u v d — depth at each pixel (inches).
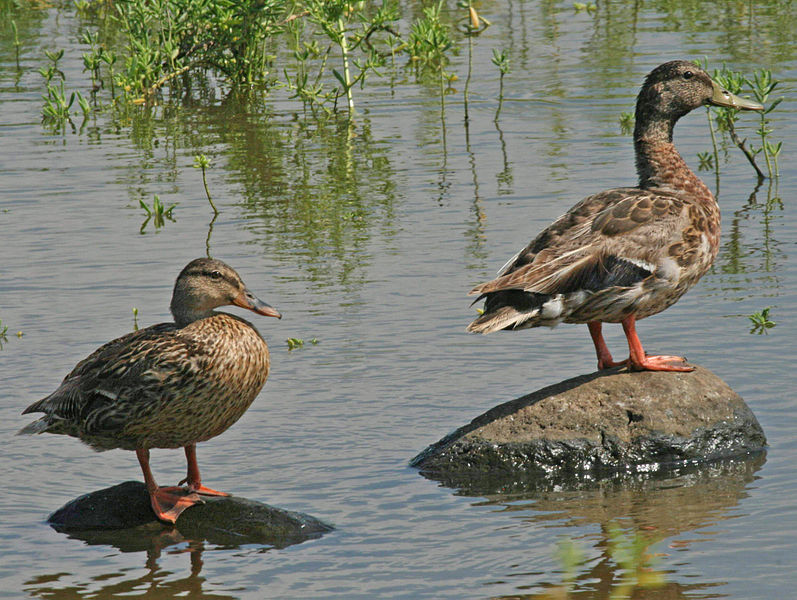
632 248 410.9
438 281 581.6
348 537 356.8
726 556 330.0
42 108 961.5
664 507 368.5
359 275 594.9
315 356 499.5
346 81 946.1
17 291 584.1
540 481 398.0
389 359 493.0
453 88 980.6
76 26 1248.2
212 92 1013.2
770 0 1238.3
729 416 411.8
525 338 515.2
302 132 880.9
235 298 397.1
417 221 676.1
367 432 431.2
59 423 382.6
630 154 781.3
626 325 425.7
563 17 1218.0
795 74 931.3
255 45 1026.7
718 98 465.4
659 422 408.8
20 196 739.4
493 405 445.1
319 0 954.1
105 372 371.6
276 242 649.6
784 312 523.2
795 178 733.3
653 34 1110.4
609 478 398.0
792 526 346.9
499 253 615.8
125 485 390.9
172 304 397.4
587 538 347.9
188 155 828.6
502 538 350.6
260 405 455.8
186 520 369.4
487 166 775.1
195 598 321.4
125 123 920.3
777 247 614.9
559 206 684.7
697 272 427.8
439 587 321.1
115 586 330.6
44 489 399.2
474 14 1144.8
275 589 325.1
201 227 679.1
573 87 954.1
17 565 344.8
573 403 415.8
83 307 563.2
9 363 498.9
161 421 373.1
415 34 1018.1
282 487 392.8
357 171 780.6
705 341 496.1
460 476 401.4
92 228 679.1
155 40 1108.5
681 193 450.6
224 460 414.6
